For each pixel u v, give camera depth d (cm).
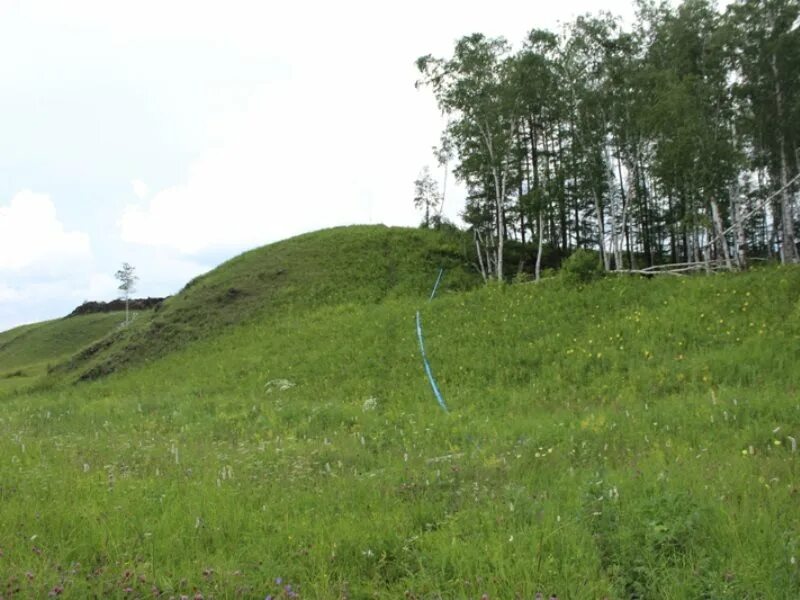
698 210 3105
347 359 2284
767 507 541
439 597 412
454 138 3503
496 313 2333
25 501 638
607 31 3138
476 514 570
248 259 4578
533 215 3409
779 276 1991
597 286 2312
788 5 2738
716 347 1569
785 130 2772
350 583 446
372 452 1034
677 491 543
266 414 1488
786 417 950
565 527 511
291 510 625
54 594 411
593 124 3394
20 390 3472
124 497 656
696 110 2595
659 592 411
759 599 390
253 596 427
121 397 2411
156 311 4206
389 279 3828
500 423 1187
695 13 2891
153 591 424
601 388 1438
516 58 3278
